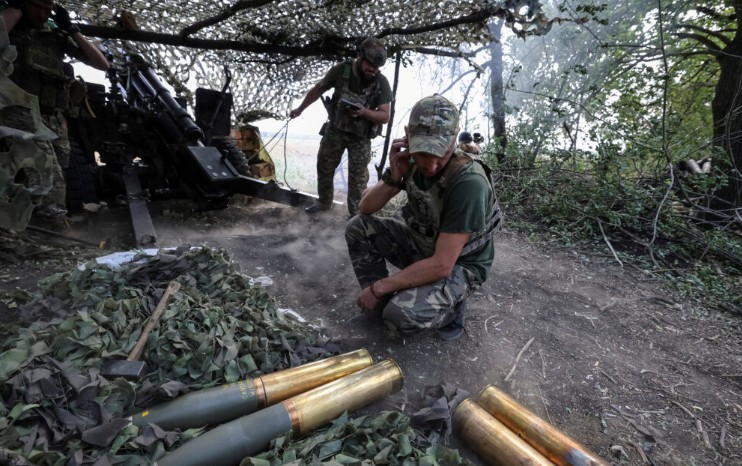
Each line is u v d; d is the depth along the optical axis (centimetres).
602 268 368
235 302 210
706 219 477
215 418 147
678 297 320
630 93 592
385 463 133
